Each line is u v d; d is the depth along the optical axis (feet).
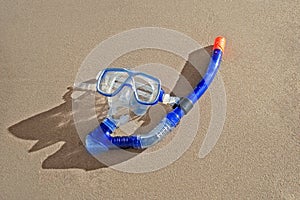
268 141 5.43
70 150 5.54
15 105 5.86
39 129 5.70
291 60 5.94
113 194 5.26
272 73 5.87
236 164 5.33
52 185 5.35
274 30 6.18
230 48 6.09
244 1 6.43
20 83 6.01
